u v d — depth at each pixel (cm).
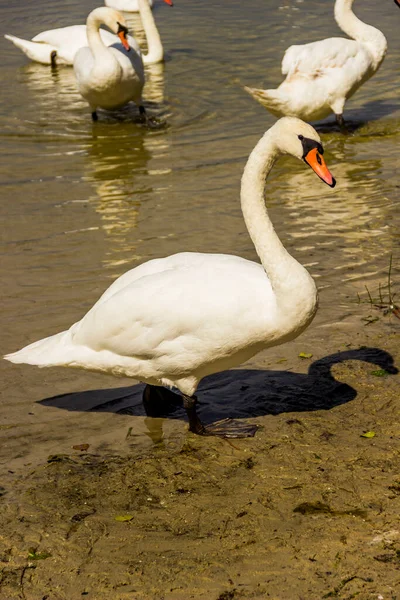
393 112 2320
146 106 2391
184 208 1689
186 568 758
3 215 1670
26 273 1412
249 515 826
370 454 913
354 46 2141
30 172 1914
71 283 1373
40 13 3550
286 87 2103
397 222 1595
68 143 2116
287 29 3078
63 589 743
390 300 1248
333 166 1944
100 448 966
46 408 1051
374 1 3341
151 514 840
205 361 934
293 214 1661
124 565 767
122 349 952
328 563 751
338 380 1073
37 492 883
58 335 1017
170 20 3362
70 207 1711
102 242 1537
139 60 2350
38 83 2722
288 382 1081
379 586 720
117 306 941
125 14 3641
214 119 2250
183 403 1049
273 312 898
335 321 1222
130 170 1914
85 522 832
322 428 973
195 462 927
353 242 1509
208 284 918
